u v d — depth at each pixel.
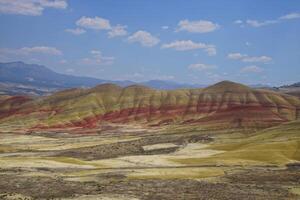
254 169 121.31
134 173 111.44
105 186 91.50
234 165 129.12
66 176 105.88
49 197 78.81
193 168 121.94
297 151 145.25
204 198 81.69
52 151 177.62
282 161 133.38
